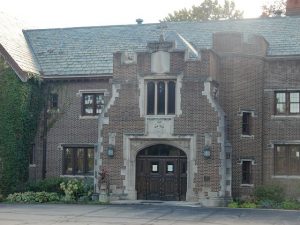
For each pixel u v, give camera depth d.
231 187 26.09
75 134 30.48
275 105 28.61
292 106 28.38
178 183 26.11
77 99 30.62
